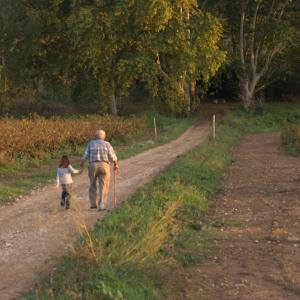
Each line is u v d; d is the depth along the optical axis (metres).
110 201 16.69
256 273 10.58
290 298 9.30
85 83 59.50
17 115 56.97
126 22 51.91
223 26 64.12
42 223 13.64
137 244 10.27
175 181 18.98
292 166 26.62
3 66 57.03
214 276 10.36
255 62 65.88
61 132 31.41
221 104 71.88
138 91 72.69
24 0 56.47
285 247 12.40
